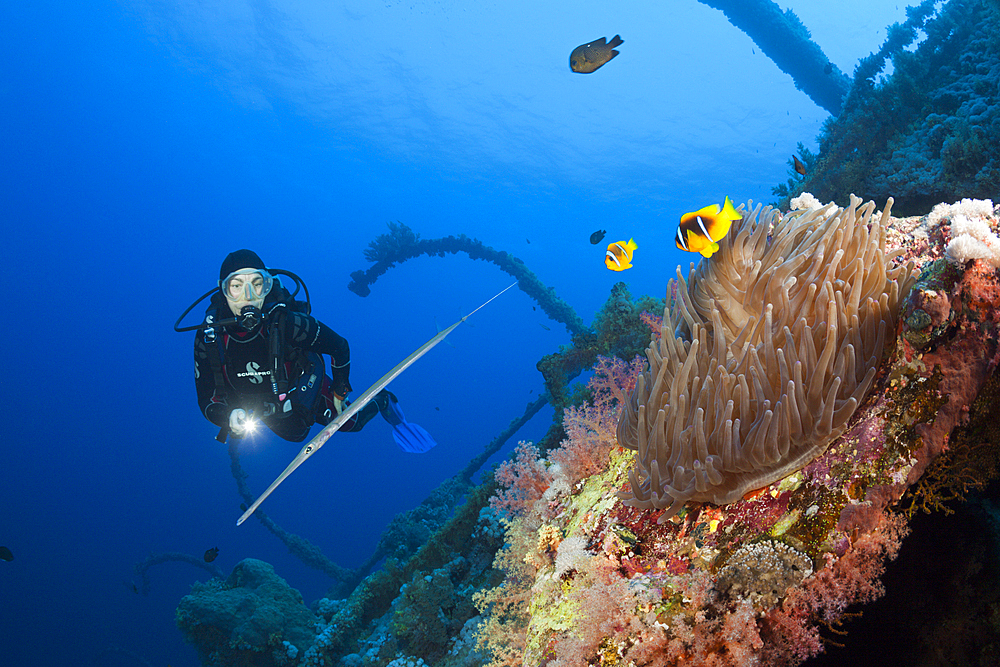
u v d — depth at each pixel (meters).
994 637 1.91
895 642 1.97
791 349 1.78
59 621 39.88
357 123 54.75
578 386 6.23
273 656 9.48
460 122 51.53
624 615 1.86
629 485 2.36
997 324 1.60
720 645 1.68
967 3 7.92
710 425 1.91
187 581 47.59
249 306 3.43
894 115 7.57
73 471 64.44
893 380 1.73
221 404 3.81
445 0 41.19
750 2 14.87
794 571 1.63
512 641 2.96
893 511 1.79
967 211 2.02
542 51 43.88
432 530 13.30
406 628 6.45
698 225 1.97
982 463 1.70
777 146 46.06
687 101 44.53
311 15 43.81
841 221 2.10
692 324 2.32
